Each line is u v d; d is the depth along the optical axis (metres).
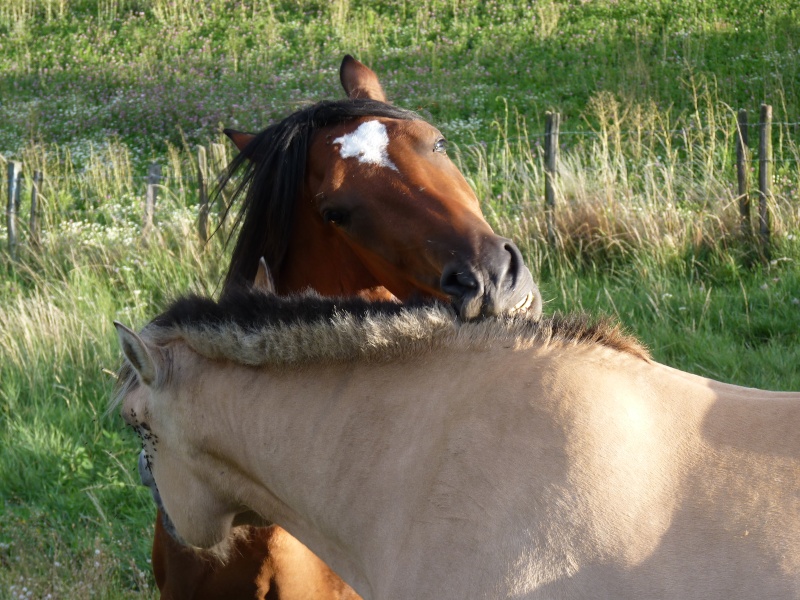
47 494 8.68
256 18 29.11
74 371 10.83
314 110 4.64
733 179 14.74
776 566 2.64
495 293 3.90
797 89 19.14
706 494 2.86
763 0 24.33
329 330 3.56
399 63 24.66
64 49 28.70
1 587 7.18
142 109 23.23
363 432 3.47
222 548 4.23
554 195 13.21
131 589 7.38
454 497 3.14
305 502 3.61
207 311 3.87
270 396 3.69
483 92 21.61
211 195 5.33
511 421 3.16
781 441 2.92
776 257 11.80
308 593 4.73
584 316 3.54
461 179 4.56
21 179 18.34
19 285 13.60
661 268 11.87
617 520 2.88
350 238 4.54
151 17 30.31
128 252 14.13
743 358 9.58
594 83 21.03
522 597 2.88
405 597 3.16
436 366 3.45
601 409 3.11
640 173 15.35
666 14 24.84
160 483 4.10
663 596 2.72
